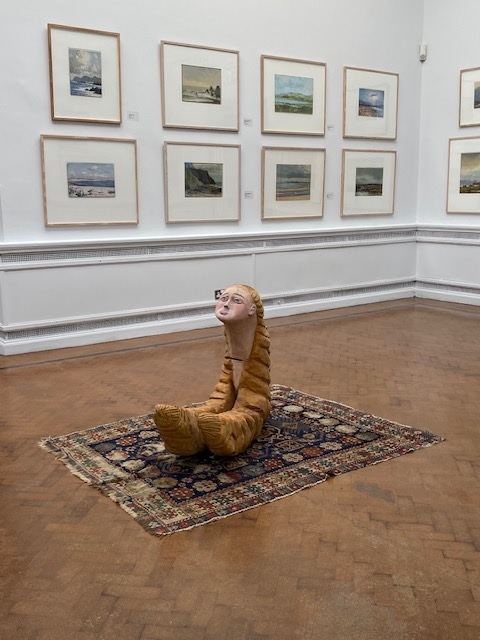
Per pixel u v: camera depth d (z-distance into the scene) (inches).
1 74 269.6
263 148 350.0
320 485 154.5
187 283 331.9
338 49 374.0
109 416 203.3
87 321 301.9
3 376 249.6
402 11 399.2
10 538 131.8
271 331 329.1
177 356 279.4
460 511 141.5
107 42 293.6
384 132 403.2
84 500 148.1
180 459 168.7
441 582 115.8
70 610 108.8
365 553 125.3
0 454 174.2
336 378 244.1
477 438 183.5
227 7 328.5
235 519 138.6
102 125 298.7
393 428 189.9
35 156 282.0
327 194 383.6
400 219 422.9
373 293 414.0
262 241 357.1
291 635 102.4
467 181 398.3
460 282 407.2
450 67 399.2
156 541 130.1
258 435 183.8
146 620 106.2
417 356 276.7
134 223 313.3
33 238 286.0
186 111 321.4
